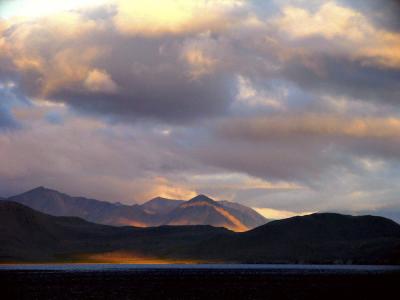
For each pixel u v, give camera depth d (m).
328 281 122.31
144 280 129.25
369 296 90.19
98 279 132.62
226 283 119.25
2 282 117.56
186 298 88.25
